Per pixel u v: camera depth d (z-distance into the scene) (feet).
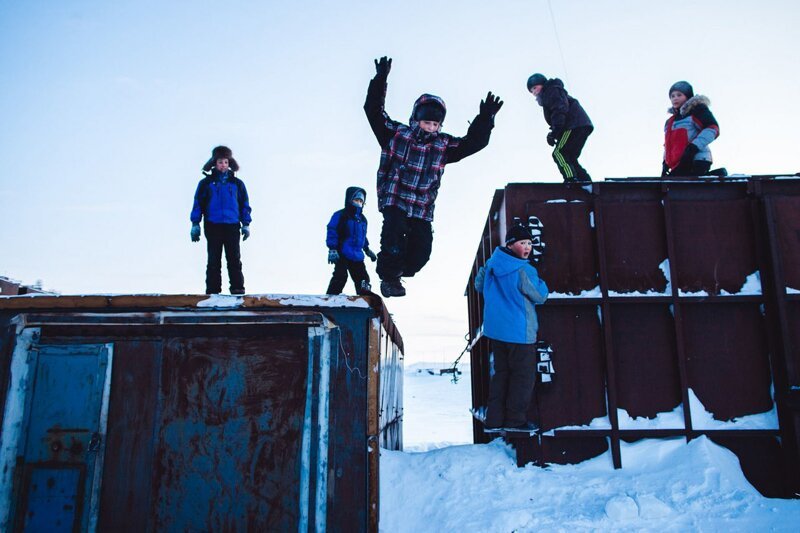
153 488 10.28
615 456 15.29
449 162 13.76
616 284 16.63
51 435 10.35
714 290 16.52
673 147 20.22
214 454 10.42
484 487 14.57
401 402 27.22
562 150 20.48
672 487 13.69
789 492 15.05
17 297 10.37
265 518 10.24
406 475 15.67
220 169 19.03
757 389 15.88
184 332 10.76
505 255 15.72
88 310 10.53
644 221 17.04
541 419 15.84
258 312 10.78
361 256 20.35
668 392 15.97
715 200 17.15
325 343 10.82
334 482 10.37
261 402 10.61
